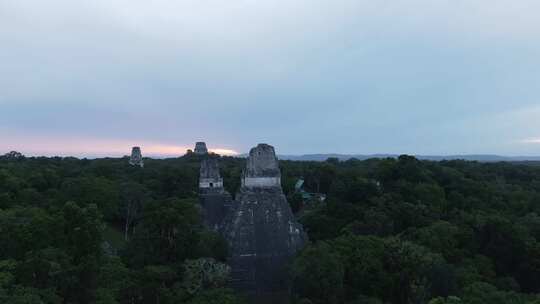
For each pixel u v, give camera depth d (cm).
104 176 9831
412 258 4456
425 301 4181
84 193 7600
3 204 6550
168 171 9356
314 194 9588
